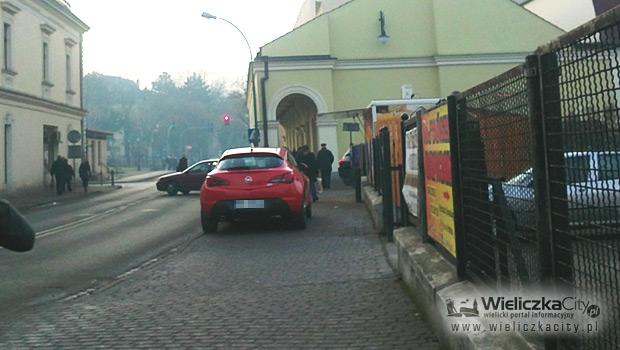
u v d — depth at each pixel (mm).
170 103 103312
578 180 2754
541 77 3053
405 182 7605
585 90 2627
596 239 2637
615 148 2410
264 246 9930
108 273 8422
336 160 28109
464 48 30141
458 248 4734
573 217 2830
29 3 28625
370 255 8695
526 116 3287
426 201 6188
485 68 30172
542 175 3096
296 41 28859
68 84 34031
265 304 6180
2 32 26188
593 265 2678
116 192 30156
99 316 5957
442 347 4527
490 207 4031
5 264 9242
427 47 30312
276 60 28219
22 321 5836
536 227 3162
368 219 12930
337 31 29812
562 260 2990
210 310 6031
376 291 6449
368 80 29906
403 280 6656
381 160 10703
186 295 6746
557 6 37062
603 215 2549
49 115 31062
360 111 24141
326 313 5703
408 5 30266
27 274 8414
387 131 9414
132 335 5258
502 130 3713
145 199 23344
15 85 27312
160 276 7879
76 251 10477
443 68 29953
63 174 28281
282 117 43844
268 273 7781
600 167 2547
